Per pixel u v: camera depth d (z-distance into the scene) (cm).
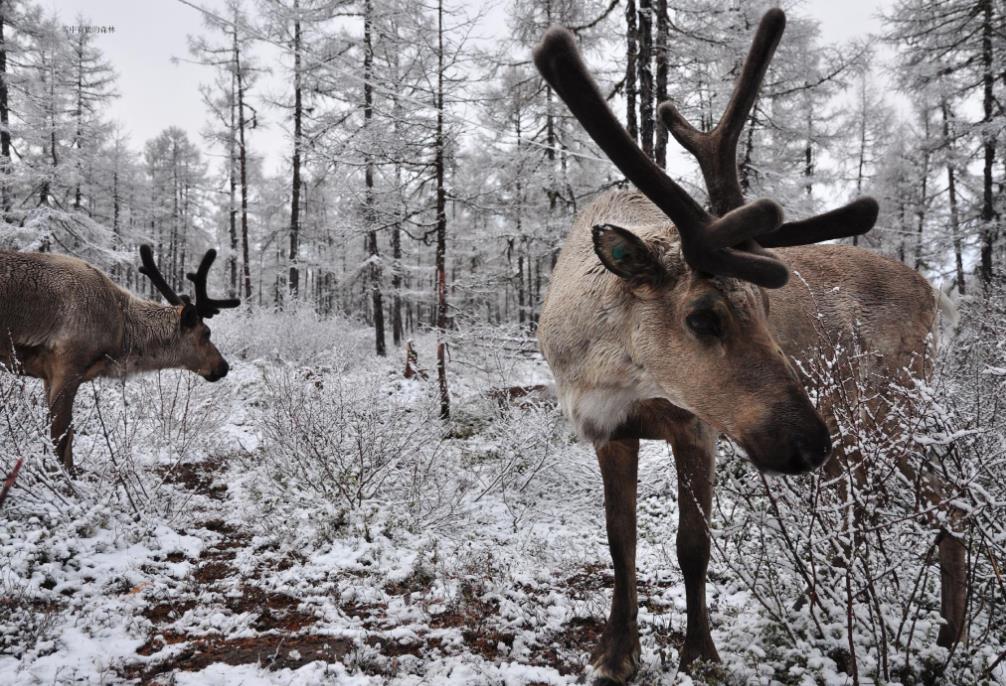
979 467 211
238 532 414
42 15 1739
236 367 1039
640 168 200
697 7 935
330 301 2505
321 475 462
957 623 260
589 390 254
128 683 240
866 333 355
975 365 310
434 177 917
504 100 944
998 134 1451
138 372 598
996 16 1476
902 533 232
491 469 548
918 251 1878
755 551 309
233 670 248
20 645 254
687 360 215
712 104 1073
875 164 2458
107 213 3281
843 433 247
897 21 1545
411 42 857
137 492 418
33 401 445
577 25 997
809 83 1150
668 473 514
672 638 292
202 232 4147
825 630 251
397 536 404
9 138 1714
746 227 181
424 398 593
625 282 233
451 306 899
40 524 372
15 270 495
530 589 351
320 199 1900
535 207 1065
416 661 261
